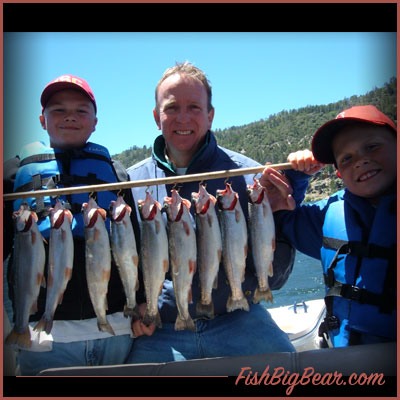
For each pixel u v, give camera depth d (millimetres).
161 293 1244
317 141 1143
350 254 1085
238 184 1286
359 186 1083
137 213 1284
